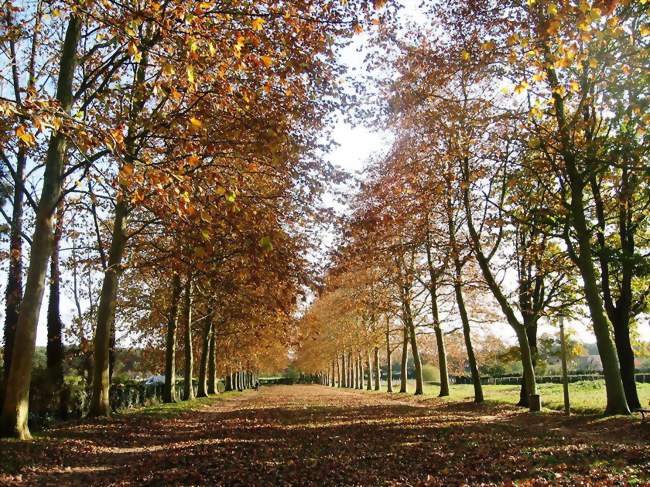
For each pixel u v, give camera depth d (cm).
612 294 2162
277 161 1252
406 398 3478
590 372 5353
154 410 2227
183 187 808
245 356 5088
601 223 1905
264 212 1258
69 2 902
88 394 2023
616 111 1609
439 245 2269
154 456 1192
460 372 5859
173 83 1089
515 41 1138
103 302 1791
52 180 1313
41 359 2686
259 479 923
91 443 1290
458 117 1667
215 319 3672
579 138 1709
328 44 1230
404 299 3250
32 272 1257
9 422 1179
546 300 2327
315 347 6103
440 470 966
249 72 1183
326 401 3344
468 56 1405
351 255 2106
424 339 4903
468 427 1603
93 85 1644
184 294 3033
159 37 983
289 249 1545
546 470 919
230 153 1305
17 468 942
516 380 5597
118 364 3553
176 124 1299
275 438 1451
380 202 2181
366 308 3422
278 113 1309
